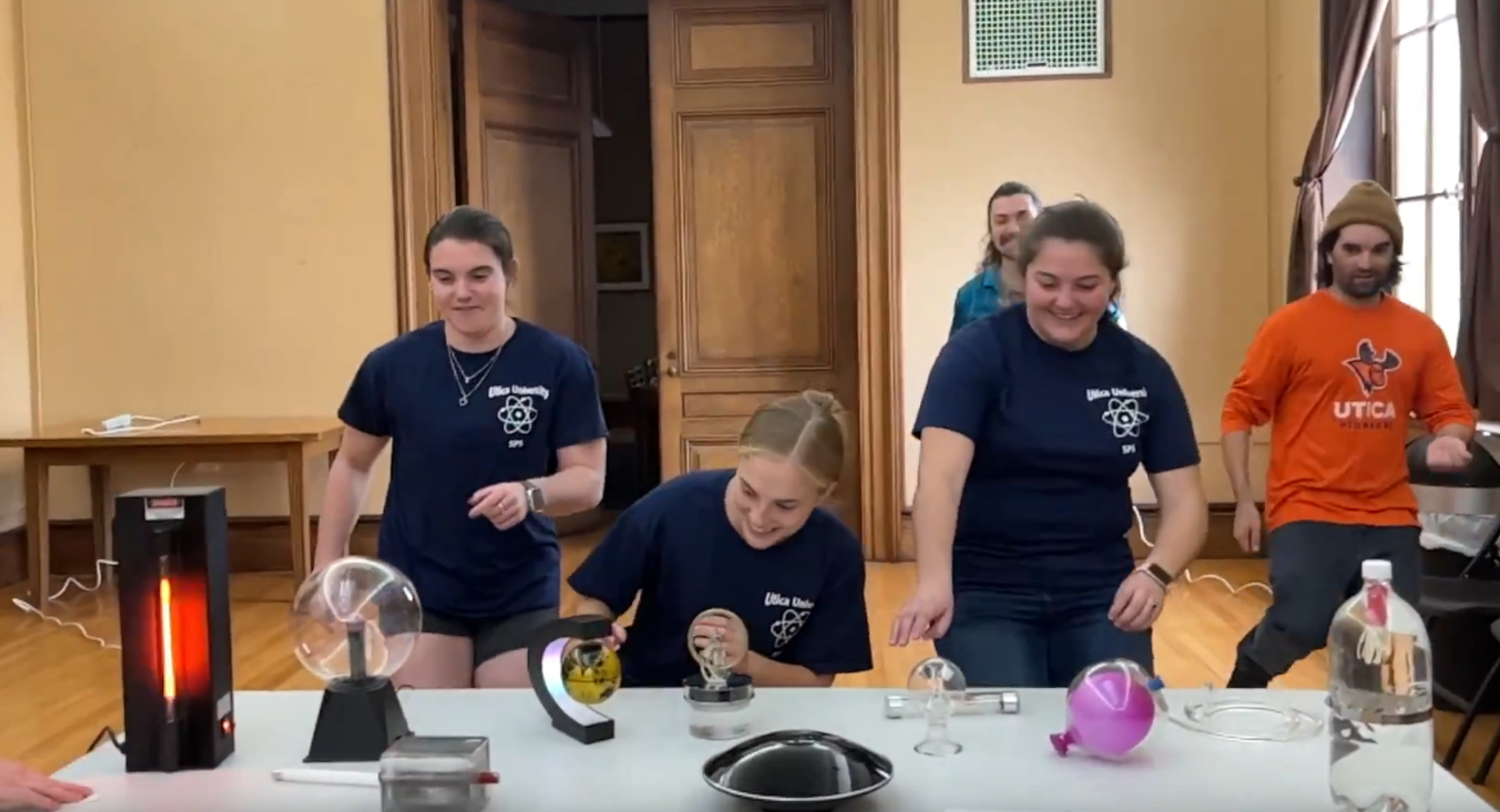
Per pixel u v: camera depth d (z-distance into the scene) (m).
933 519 2.04
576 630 1.69
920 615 1.93
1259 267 5.76
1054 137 5.79
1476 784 3.07
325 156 5.88
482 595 2.51
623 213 9.03
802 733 1.50
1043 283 2.02
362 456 2.60
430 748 1.42
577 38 6.68
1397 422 2.96
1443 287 4.37
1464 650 3.56
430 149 5.90
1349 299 3.00
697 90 6.11
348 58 5.86
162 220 5.91
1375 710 1.41
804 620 2.04
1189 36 5.73
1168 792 1.43
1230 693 1.78
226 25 5.86
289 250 5.90
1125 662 1.57
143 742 1.56
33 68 5.89
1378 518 2.95
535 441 2.51
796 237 6.11
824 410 1.86
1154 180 5.77
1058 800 1.41
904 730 1.64
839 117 6.05
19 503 5.91
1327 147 4.80
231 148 5.89
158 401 5.96
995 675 2.11
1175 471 2.15
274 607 5.26
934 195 5.84
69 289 5.94
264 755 1.62
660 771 1.52
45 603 5.24
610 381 9.06
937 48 5.80
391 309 5.90
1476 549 3.57
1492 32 3.59
